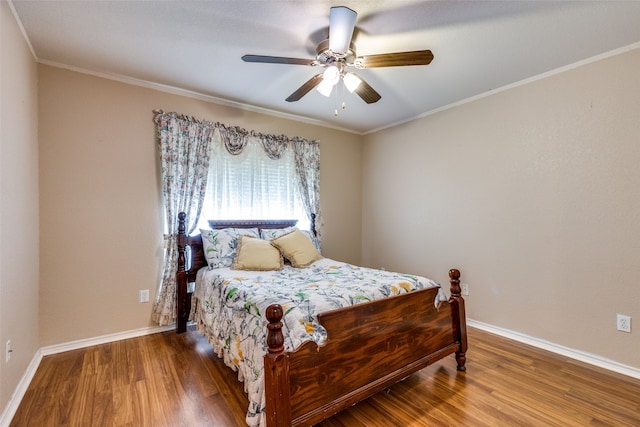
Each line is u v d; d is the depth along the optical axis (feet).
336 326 5.33
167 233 9.81
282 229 11.30
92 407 5.89
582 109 8.07
